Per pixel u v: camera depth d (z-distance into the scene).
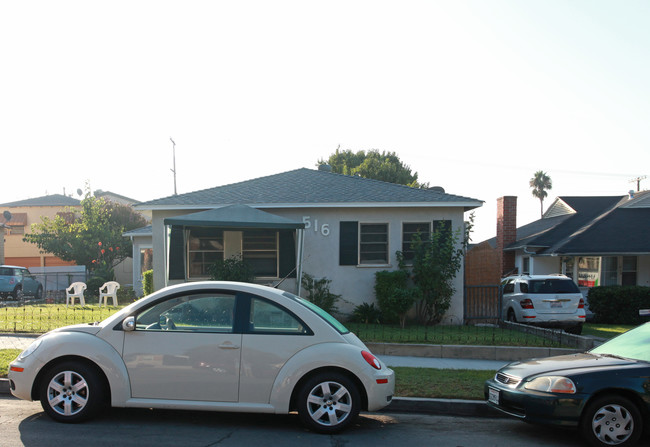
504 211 24.77
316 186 17.28
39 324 13.01
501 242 24.83
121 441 5.69
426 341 11.62
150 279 19.30
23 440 5.62
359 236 15.98
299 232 14.34
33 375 6.22
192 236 15.80
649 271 20.97
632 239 20.78
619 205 23.34
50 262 37.00
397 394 7.77
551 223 26.66
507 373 6.79
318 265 15.87
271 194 16.45
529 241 23.03
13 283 22.66
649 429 6.00
